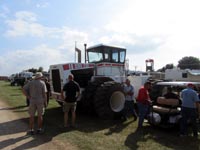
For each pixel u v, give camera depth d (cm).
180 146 616
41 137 682
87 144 617
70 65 1047
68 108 807
